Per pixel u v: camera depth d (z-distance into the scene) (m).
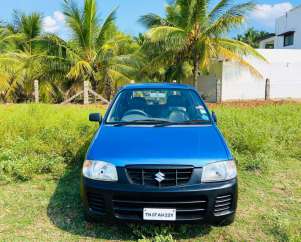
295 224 3.81
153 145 3.58
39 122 7.07
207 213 3.30
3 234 3.49
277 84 21.20
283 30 31.89
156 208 3.26
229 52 17.09
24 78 17.92
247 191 4.79
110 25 18.89
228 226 3.74
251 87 20.95
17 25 23.20
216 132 4.05
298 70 21.30
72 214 3.97
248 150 6.45
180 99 4.90
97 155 3.51
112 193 3.29
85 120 7.36
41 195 4.51
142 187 3.23
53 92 18.47
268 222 3.83
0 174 5.04
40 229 3.62
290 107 10.84
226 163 3.44
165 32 16.19
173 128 4.12
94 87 18.55
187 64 20.20
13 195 4.50
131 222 3.34
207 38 16.56
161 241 3.31
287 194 4.72
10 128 6.77
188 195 3.23
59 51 17.64
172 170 3.26
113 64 18.55
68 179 5.14
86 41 18.44
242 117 8.31
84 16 18.02
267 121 8.47
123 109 4.70
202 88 22.53
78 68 16.89
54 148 5.92
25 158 5.46
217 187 3.30
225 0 16.62
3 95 17.92
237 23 15.80
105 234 3.55
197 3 16.83
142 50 18.39
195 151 3.47
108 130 4.09
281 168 5.89
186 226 3.63
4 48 20.20
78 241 3.41
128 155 3.41
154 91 5.06
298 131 7.53
